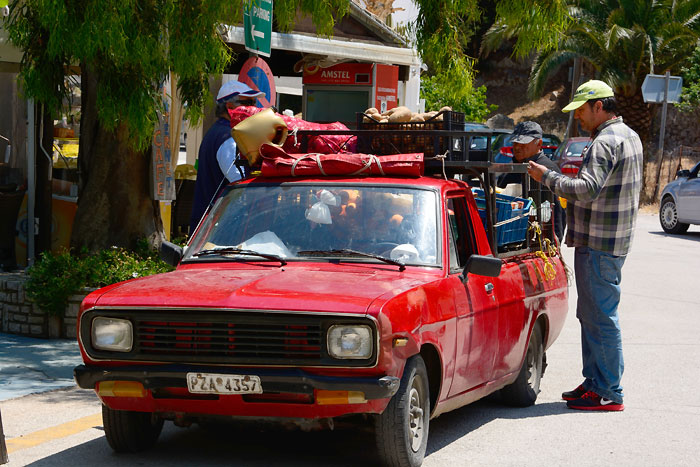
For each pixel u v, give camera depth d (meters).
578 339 11.59
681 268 18.09
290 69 20.72
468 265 6.33
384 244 6.34
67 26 8.48
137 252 10.79
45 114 13.34
